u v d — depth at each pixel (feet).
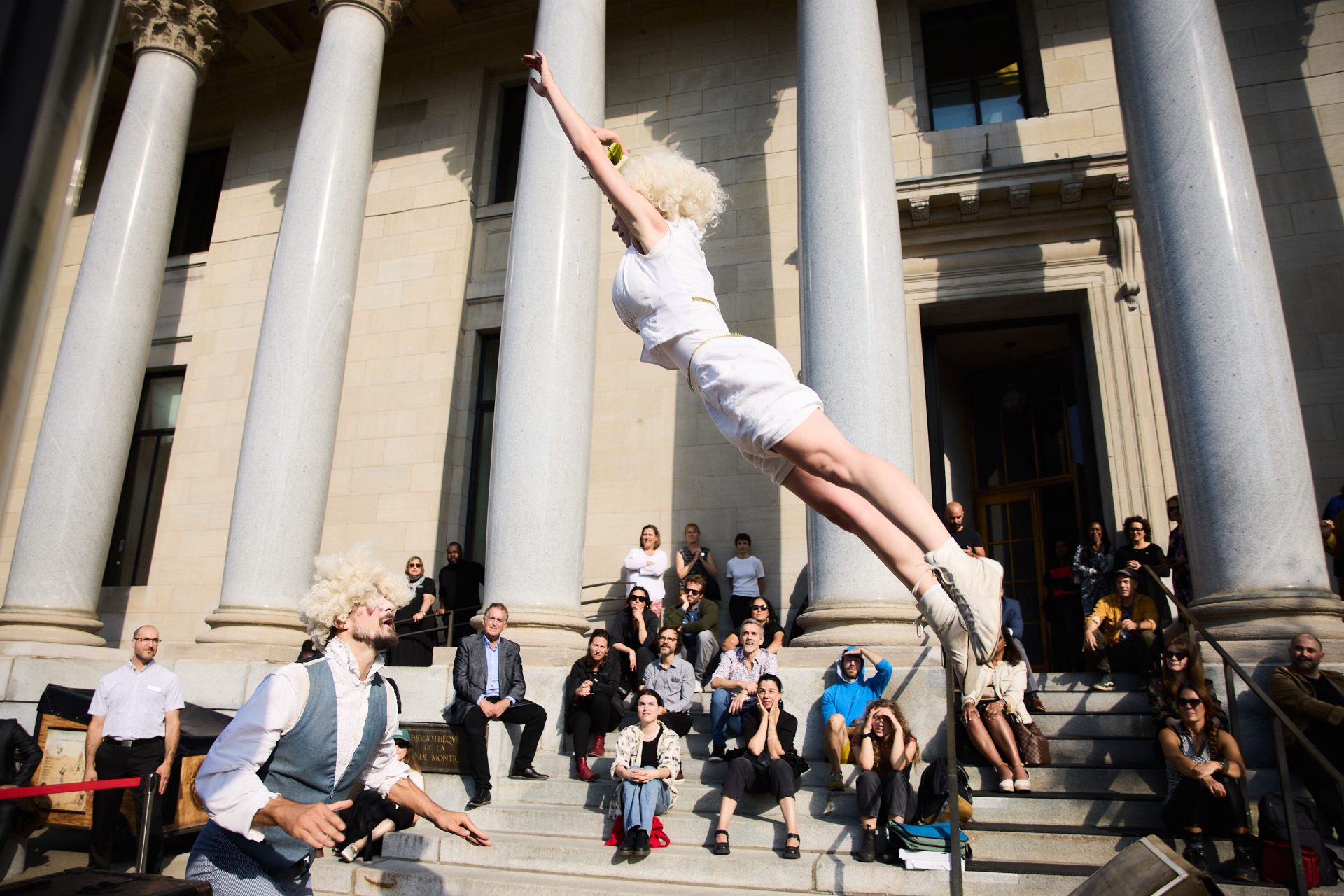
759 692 23.11
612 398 45.21
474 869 22.09
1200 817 20.16
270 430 36.73
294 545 35.91
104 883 10.91
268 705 10.74
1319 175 39.22
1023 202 39.88
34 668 35.40
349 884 21.71
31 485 40.60
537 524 32.04
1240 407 25.77
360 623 11.66
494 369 49.34
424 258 50.44
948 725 17.26
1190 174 27.78
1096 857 20.21
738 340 8.88
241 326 52.60
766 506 41.73
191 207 58.49
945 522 41.06
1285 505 25.02
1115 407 38.37
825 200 30.96
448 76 53.67
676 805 24.00
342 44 42.75
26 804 25.41
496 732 26.94
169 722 25.72
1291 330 37.99
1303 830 18.85
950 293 41.09
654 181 9.70
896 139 44.11
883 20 46.29
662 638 28.09
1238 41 41.73
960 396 48.55
